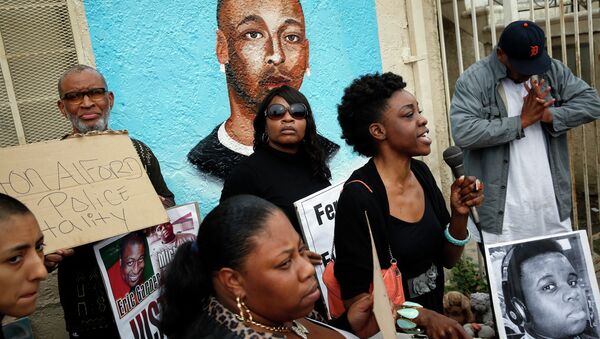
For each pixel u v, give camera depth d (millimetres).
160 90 4207
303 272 1578
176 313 1641
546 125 3775
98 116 3223
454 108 3865
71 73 3197
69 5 3918
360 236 2229
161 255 2932
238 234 1549
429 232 2412
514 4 5129
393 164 2400
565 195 3850
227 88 4441
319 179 3531
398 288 2139
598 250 5457
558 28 5738
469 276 4914
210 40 4355
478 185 2445
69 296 3029
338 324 2180
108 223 2684
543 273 2424
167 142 4254
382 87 2361
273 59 4590
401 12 5145
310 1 4707
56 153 2736
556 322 2393
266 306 1572
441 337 2021
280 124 3330
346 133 2539
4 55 3859
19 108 3932
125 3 4070
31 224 1794
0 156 2635
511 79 3814
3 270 1721
